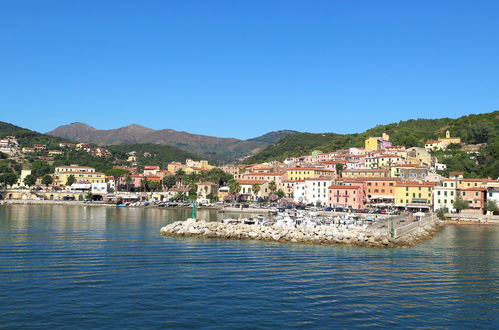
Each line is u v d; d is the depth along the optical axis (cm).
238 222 12425
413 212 18000
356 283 6381
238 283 6209
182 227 11031
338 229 10312
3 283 5906
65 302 5219
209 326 4603
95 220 14575
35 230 11156
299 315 4981
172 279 6350
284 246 9506
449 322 4925
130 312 4944
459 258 8400
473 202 17962
